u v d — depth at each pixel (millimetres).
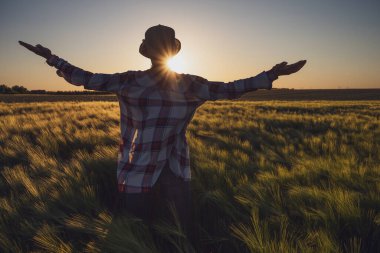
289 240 2277
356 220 2543
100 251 2113
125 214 2242
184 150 2125
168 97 1907
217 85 1901
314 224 2490
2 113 15250
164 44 1872
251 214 2695
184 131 2080
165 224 2285
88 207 2754
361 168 3736
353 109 22625
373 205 2785
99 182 3377
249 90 1872
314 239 2287
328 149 6113
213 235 2641
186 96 1928
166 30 1889
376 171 3697
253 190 3027
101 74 1950
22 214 2723
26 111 16547
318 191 2957
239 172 3820
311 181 3465
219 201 2857
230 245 2510
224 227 2662
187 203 2184
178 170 2082
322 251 2066
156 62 1897
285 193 3113
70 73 1941
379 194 2930
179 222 2152
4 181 3885
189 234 2260
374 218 2527
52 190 3051
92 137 6574
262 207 2770
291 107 23656
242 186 3156
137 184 1996
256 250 2125
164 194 2148
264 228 2303
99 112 14211
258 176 3541
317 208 2709
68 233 2521
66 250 2199
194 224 2580
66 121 10375
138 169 1984
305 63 1824
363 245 2449
